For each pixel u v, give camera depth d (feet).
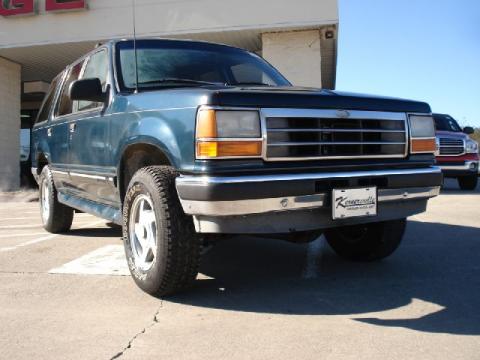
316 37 40.22
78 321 9.80
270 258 15.31
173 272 10.57
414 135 12.19
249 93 10.23
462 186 41.81
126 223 12.00
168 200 10.50
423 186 12.11
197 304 10.80
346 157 11.04
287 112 10.38
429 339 8.77
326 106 10.91
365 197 11.01
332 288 12.00
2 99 48.24
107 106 13.52
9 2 43.16
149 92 12.07
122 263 14.66
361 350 8.30
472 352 8.20
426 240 17.98
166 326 9.49
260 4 39.37
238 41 43.32
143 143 11.63
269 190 9.88
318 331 9.18
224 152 9.77
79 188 16.60
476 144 41.16
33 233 20.57
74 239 18.86
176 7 40.55
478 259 14.93
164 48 15.26
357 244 14.56
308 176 10.32
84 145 15.10
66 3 41.63
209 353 8.23
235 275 13.25
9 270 13.91
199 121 9.94
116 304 10.83
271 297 11.29
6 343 8.74
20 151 53.36
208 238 11.18
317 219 10.74
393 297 11.25
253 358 8.02
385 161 11.73
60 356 8.18
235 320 9.80
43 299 11.23
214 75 14.82
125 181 13.11
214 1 39.99
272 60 40.75
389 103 11.92
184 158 10.23
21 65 50.93
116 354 8.23
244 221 10.05
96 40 42.11
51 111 19.31
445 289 11.85
